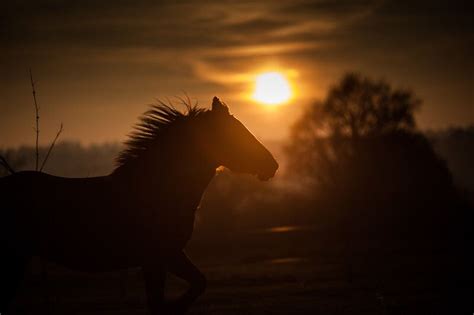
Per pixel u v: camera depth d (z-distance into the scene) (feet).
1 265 111.96
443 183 623.77
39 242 113.80
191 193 121.19
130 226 116.06
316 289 226.38
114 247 115.44
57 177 119.14
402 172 625.82
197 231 565.94
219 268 356.59
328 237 577.02
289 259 405.18
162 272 116.88
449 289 223.92
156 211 117.29
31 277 290.56
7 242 111.45
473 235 588.91
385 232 602.44
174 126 121.80
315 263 369.09
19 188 114.32
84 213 115.03
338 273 292.61
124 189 118.01
